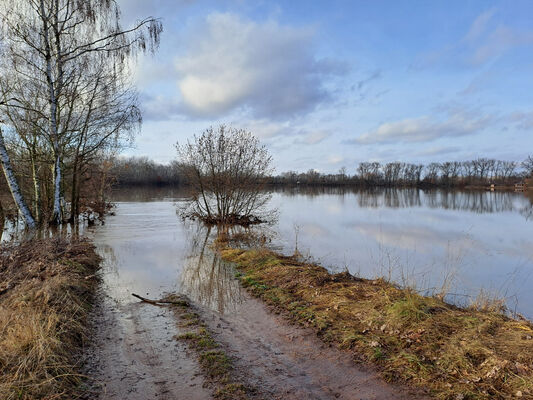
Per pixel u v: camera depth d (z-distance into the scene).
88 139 16.75
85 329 4.98
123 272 8.58
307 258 10.57
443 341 4.42
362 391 3.62
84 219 19.53
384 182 109.94
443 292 6.75
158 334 5.01
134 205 30.64
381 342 4.57
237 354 4.44
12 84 13.23
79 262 8.20
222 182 18.86
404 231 16.20
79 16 12.33
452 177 104.12
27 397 3.17
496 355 3.91
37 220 15.10
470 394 3.42
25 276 6.69
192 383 3.75
